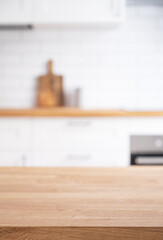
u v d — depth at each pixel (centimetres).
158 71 237
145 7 232
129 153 180
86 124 177
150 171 56
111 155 179
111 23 207
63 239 31
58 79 236
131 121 177
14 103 237
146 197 41
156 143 220
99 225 32
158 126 178
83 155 178
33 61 236
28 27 213
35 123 176
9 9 198
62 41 235
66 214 35
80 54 236
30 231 31
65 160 178
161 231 32
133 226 32
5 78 236
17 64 235
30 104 238
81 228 32
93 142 178
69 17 200
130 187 46
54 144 177
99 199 40
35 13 199
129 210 36
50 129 177
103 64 236
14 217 34
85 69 237
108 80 237
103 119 177
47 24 210
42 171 55
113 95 238
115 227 32
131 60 236
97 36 235
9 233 32
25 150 177
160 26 234
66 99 238
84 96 238
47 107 234
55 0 199
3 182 48
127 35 235
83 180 49
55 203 39
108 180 49
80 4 200
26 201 39
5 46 234
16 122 176
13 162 177
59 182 48
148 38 235
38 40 235
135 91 237
